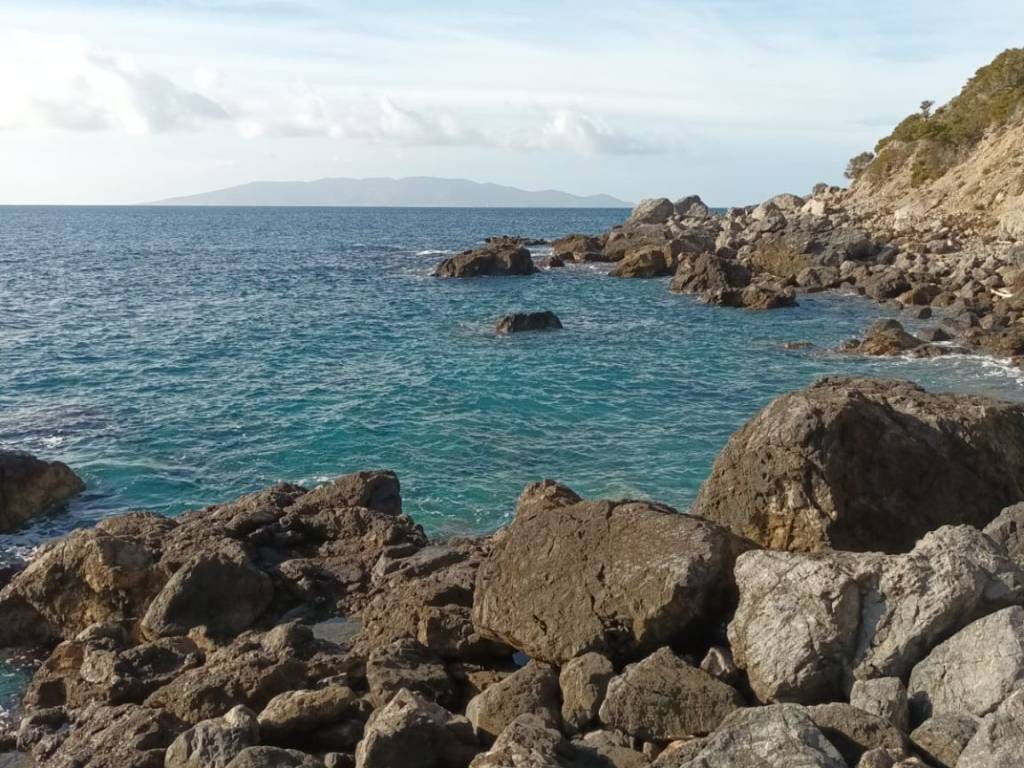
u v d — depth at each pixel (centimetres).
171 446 2339
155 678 1121
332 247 10456
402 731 827
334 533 1555
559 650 984
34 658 1332
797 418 1198
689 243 6775
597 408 2748
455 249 9862
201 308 4994
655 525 1010
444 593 1193
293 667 1062
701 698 832
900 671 826
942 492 1235
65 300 5347
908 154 9356
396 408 2712
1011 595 834
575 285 6056
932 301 4897
